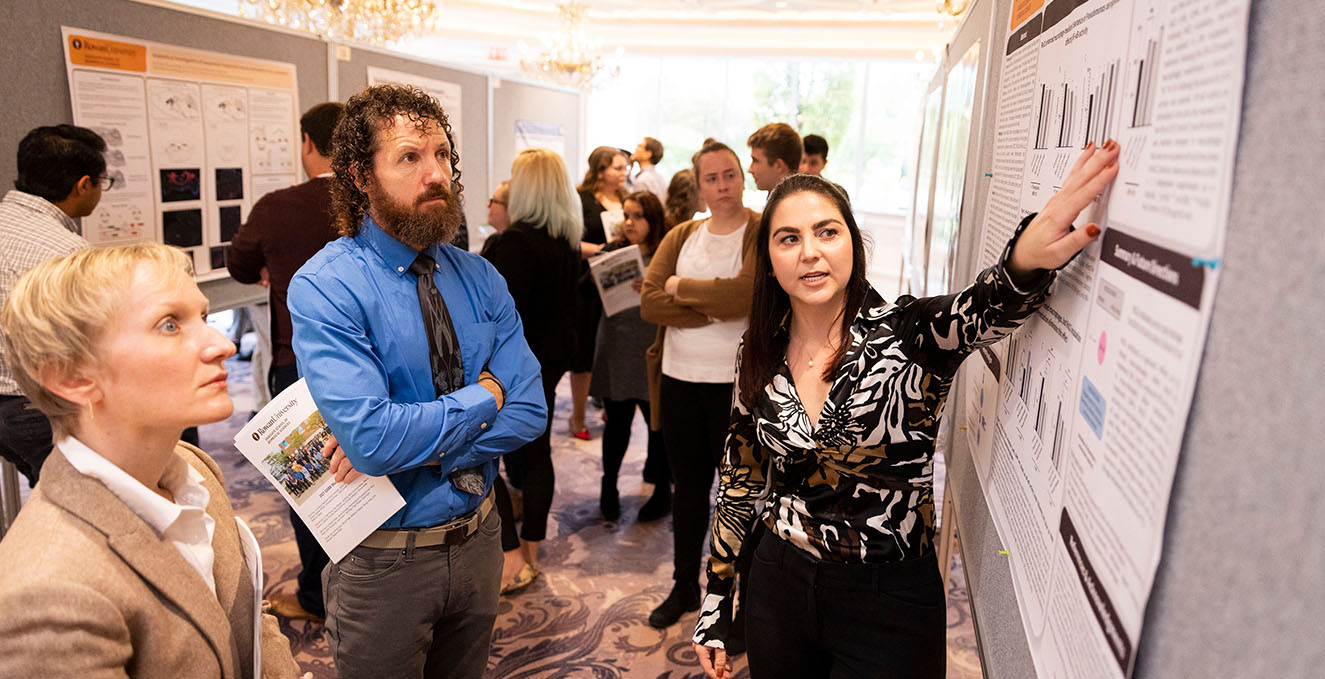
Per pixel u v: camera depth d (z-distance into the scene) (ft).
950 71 8.59
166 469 3.31
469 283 5.32
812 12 28.02
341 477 4.82
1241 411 1.51
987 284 3.40
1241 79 1.57
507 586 9.10
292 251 7.88
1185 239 1.79
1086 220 2.74
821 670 4.87
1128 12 2.35
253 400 14.87
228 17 10.61
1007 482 3.64
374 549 4.93
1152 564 1.82
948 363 4.03
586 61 26.89
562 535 10.84
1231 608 1.52
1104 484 2.23
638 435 14.88
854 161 34.60
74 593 2.56
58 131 7.05
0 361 6.81
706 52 31.04
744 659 8.15
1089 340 2.55
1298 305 1.35
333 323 4.60
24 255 6.70
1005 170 4.26
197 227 10.43
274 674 3.83
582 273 12.39
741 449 5.12
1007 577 3.57
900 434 4.25
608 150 13.93
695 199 11.75
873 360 4.20
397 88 4.84
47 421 7.07
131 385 2.92
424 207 4.73
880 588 4.34
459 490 5.03
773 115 35.81
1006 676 3.50
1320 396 1.28
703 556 10.41
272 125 11.54
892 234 33.30
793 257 4.38
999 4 4.98
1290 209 1.39
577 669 7.98
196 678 2.97
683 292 7.98
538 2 28.63
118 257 2.97
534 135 19.39
